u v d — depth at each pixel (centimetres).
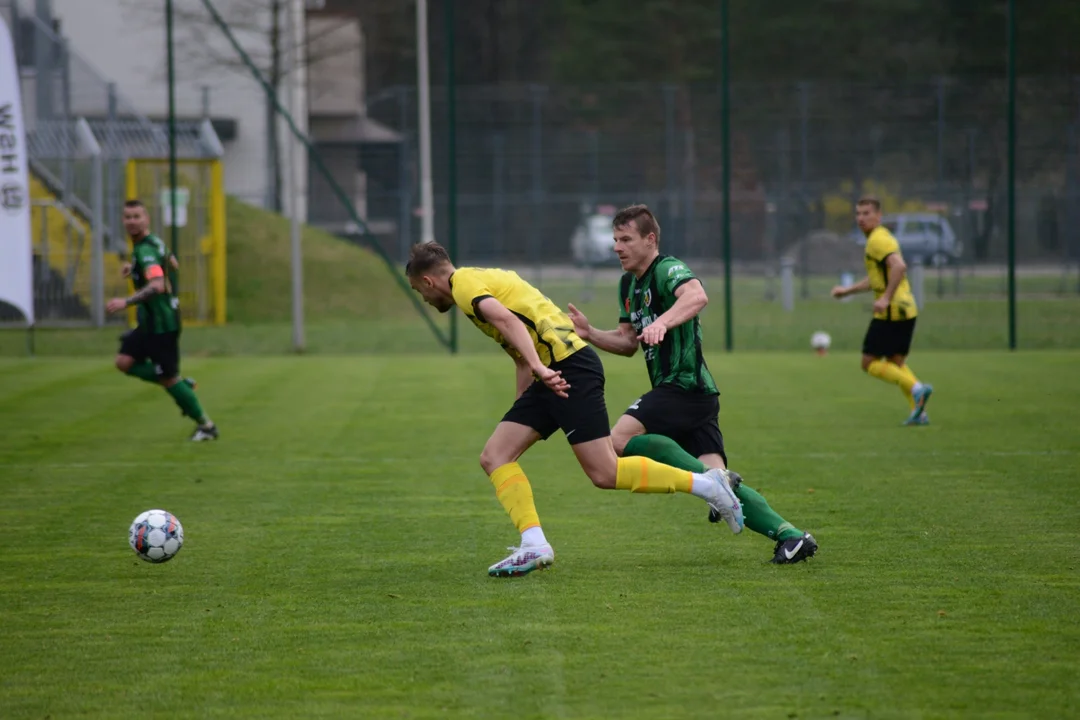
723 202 6309
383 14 19275
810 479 2916
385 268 9606
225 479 3003
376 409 4291
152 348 3547
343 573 2077
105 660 1619
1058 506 2578
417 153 14025
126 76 10794
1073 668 1547
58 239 7781
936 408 4147
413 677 1539
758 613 1798
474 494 2800
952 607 1823
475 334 7450
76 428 3881
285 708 1438
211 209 7969
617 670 1554
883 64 14875
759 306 9506
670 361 2173
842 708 1417
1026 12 13950
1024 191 10688
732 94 14962
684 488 2028
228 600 1909
